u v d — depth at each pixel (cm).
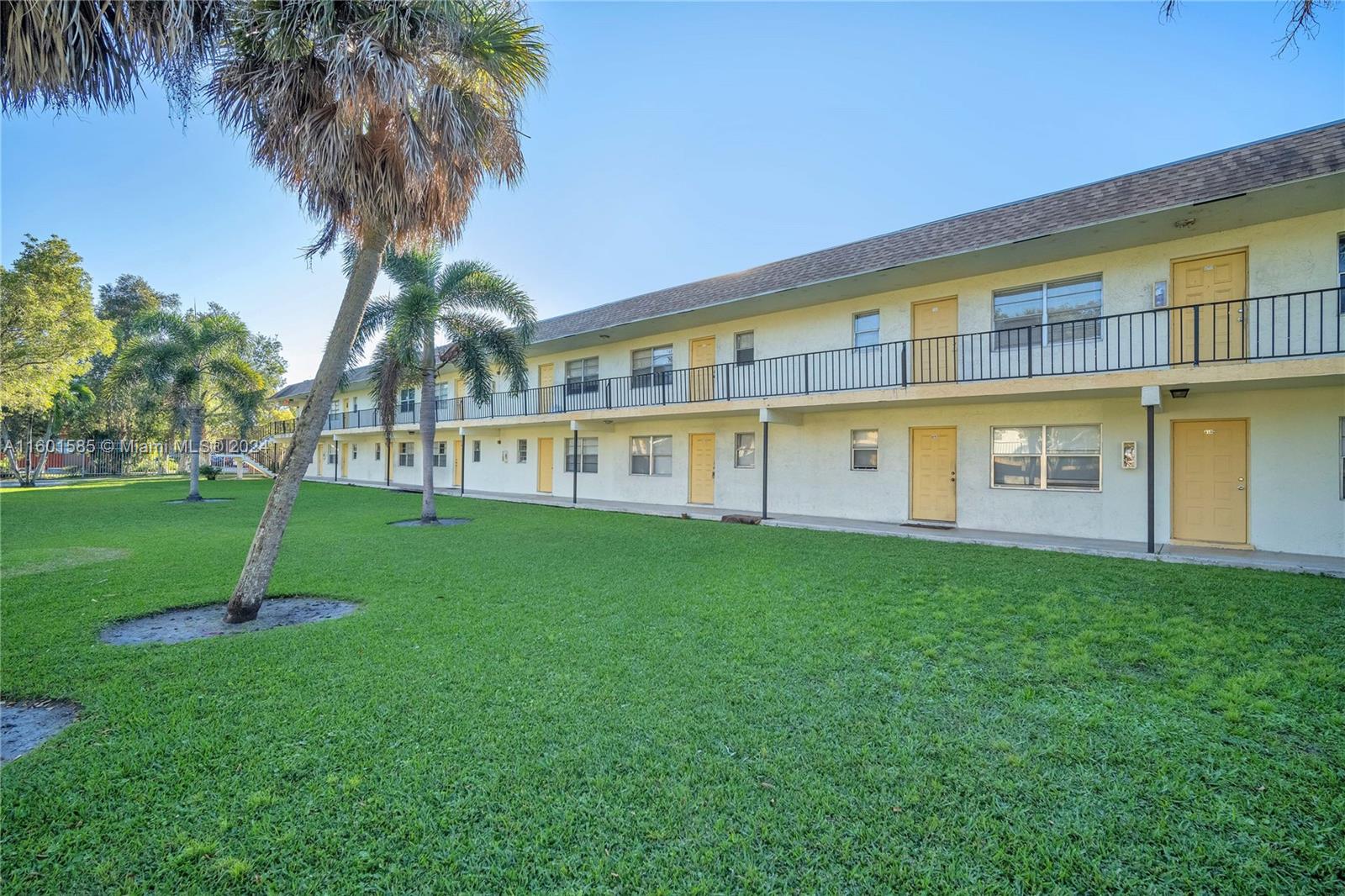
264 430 3991
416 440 2875
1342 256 823
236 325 2194
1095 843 240
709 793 273
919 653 462
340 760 303
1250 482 909
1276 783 281
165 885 217
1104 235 914
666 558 880
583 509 1662
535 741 322
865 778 286
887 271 1109
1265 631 511
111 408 3378
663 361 1730
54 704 383
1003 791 276
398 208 634
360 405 3212
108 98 427
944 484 1233
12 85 400
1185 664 434
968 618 555
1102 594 641
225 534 1174
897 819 255
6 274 1872
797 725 340
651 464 1784
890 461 1285
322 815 257
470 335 1417
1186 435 973
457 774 290
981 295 1130
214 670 430
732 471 1570
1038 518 1095
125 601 635
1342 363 736
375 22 554
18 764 299
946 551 930
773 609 592
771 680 408
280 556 904
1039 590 661
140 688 396
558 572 784
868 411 1320
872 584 698
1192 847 237
